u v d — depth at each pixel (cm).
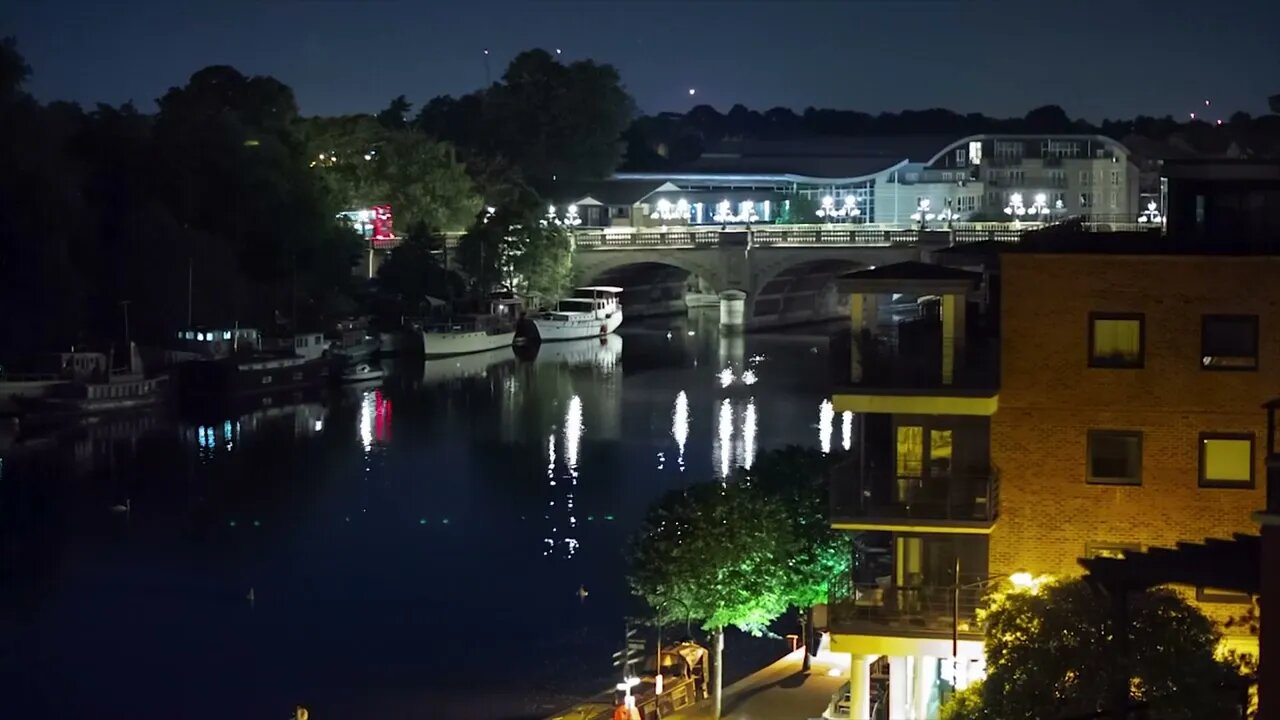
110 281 16488
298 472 12162
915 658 5084
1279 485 2969
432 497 11231
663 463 12312
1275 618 2941
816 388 16300
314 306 18562
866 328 5194
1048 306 4972
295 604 8756
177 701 7338
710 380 16988
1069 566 4981
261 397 15875
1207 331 4934
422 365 18488
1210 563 3675
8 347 15088
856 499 4984
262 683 7531
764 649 7594
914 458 5006
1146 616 3719
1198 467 4953
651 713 6225
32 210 15412
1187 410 4947
